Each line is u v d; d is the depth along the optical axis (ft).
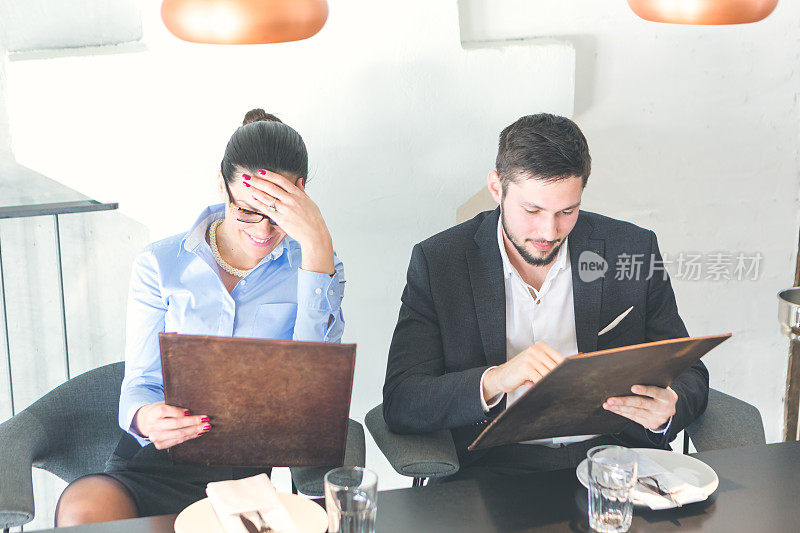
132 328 6.21
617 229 6.47
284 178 5.58
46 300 8.14
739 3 4.72
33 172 7.81
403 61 7.61
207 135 7.59
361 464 5.64
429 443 5.83
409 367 6.15
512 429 4.70
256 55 7.47
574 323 6.38
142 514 5.61
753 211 9.02
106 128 7.45
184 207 7.73
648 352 4.43
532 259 5.95
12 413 8.21
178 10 4.32
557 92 7.89
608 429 5.26
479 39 7.97
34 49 7.52
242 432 4.80
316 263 5.79
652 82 8.43
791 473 4.73
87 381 6.43
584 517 4.25
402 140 7.80
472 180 8.00
